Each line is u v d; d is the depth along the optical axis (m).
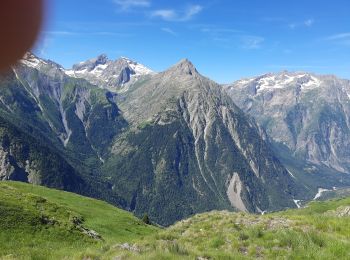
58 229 49.25
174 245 26.50
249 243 29.94
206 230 35.59
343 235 30.92
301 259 24.86
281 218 37.00
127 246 29.34
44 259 28.28
